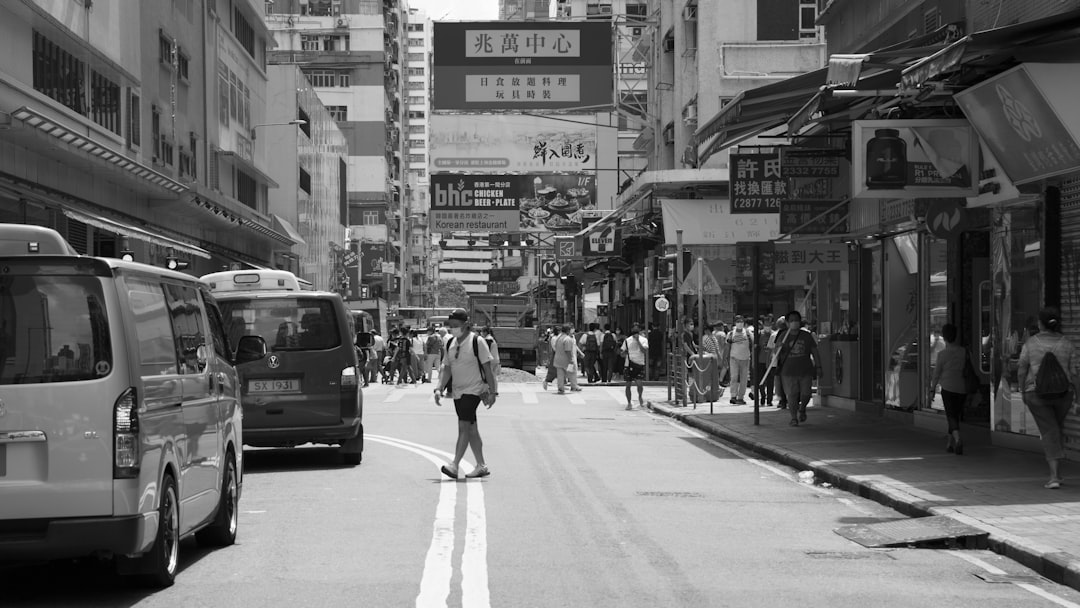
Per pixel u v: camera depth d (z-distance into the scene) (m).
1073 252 14.52
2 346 6.87
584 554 8.91
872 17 23.66
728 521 10.79
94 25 28.25
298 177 61.44
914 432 19.34
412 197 159.50
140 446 6.95
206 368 8.73
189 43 39.16
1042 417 12.27
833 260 22.80
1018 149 14.43
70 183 27.05
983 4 17.59
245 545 9.30
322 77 104.19
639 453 17.31
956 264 18.73
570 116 43.66
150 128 34.16
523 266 104.00
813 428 20.50
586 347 41.28
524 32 41.47
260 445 15.28
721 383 36.56
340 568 8.30
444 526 10.22
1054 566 8.27
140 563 7.33
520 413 26.67
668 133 49.78
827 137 20.34
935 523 10.23
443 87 41.53
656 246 46.66
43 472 6.80
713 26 43.25
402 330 41.31
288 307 15.04
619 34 54.56
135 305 7.24
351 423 15.02
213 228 42.53
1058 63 12.99
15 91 23.05
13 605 7.13
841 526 10.54
